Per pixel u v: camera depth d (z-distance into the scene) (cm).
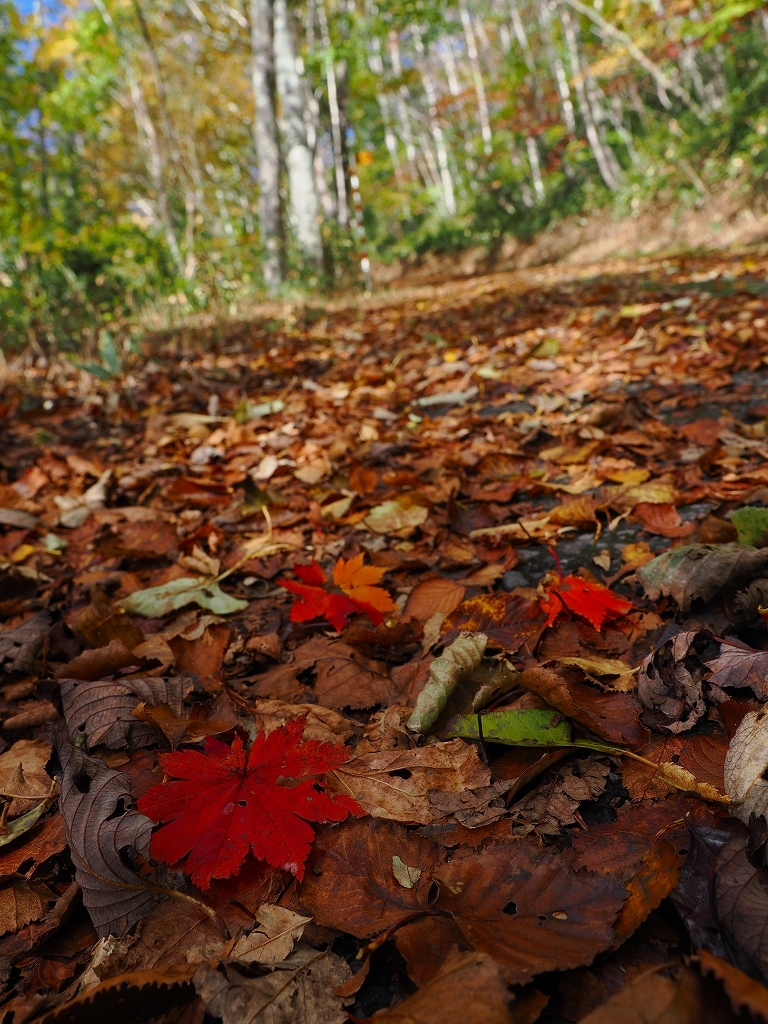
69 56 648
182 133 893
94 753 46
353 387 169
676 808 37
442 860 35
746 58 674
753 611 50
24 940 34
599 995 29
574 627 54
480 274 770
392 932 31
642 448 94
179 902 34
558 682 41
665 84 637
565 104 823
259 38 488
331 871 35
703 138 603
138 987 28
